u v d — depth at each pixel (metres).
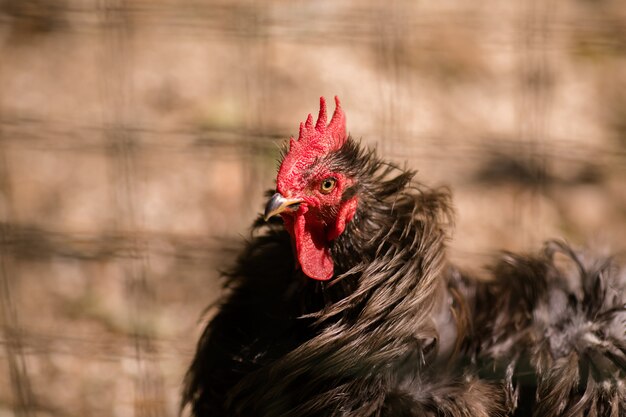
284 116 7.19
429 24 7.96
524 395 3.84
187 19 7.76
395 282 3.58
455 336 3.82
